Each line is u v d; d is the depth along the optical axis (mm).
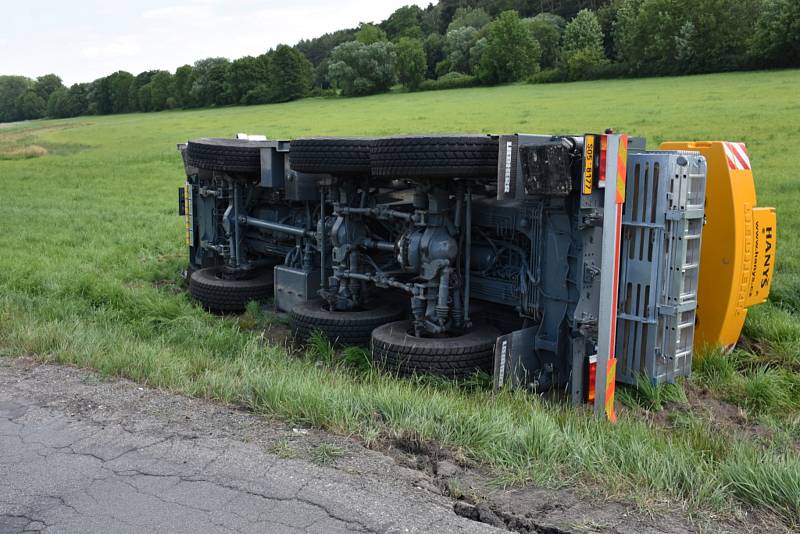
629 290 6059
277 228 9047
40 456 4590
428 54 113375
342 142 7141
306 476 4227
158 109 120875
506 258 6926
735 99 41219
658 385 6016
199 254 11000
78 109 140375
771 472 4023
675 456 4355
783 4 61469
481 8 139125
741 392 6230
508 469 4273
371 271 7891
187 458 4500
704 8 68562
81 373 6242
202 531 3668
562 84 74062
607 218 5375
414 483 4148
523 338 6195
